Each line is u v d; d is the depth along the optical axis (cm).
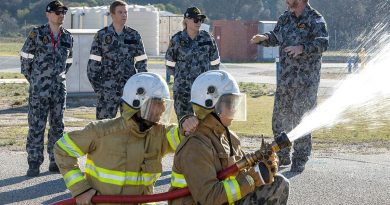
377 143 1288
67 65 1012
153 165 544
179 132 523
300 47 962
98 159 535
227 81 511
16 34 8712
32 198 876
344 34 4241
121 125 534
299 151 1011
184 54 1007
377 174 1009
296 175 994
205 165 498
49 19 990
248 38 5259
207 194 493
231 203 500
